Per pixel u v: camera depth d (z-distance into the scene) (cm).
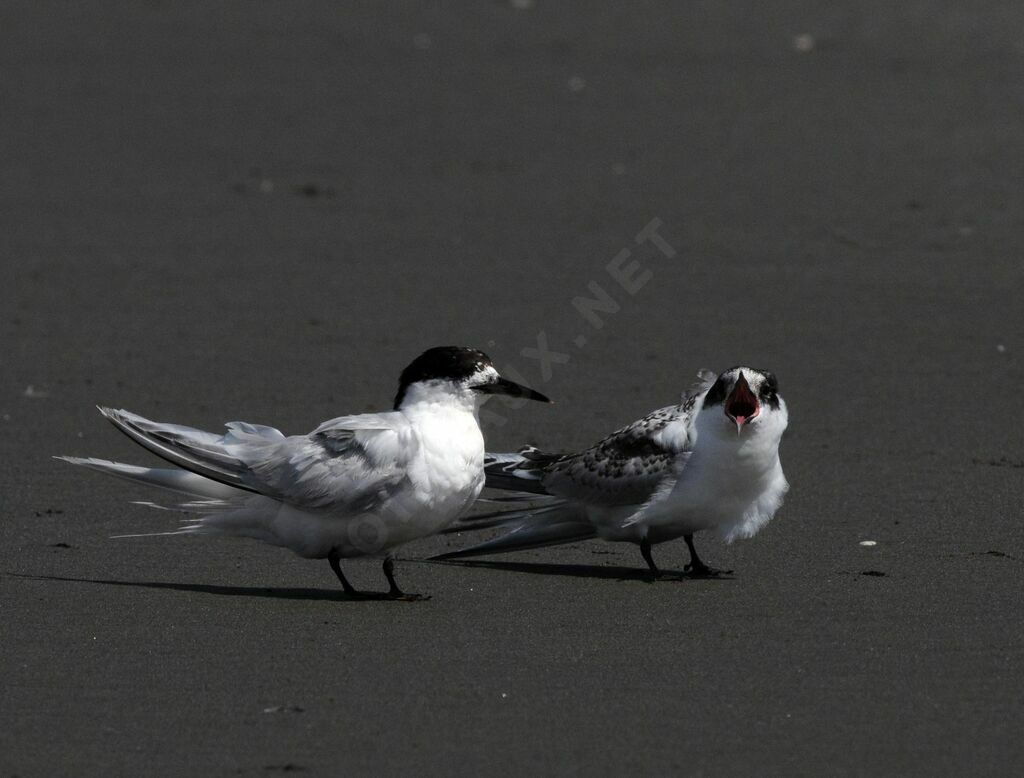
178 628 893
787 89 2908
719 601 959
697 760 698
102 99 2942
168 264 1966
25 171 2458
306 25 3566
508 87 2977
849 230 2030
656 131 2622
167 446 989
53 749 712
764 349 1605
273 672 815
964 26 3419
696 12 3634
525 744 715
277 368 1563
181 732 731
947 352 1586
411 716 750
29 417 1418
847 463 1279
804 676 806
